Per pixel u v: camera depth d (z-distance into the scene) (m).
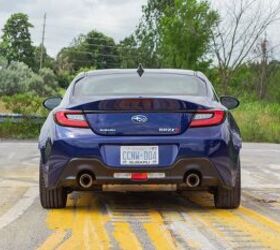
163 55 49.44
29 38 109.31
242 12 41.66
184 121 6.95
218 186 7.08
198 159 6.88
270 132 26.69
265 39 43.34
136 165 6.83
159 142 6.86
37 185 9.92
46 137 7.18
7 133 23.39
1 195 8.77
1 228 6.32
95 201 8.17
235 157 7.20
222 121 7.07
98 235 5.95
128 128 6.91
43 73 64.75
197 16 45.84
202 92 7.57
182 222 6.65
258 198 8.62
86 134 6.93
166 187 7.10
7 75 48.09
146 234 6.00
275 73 49.31
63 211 7.39
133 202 8.10
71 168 6.93
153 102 6.93
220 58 42.41
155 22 84.44
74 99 7.34
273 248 5.43
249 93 48.78
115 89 7.56
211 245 5.53
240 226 6.43
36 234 6.02
